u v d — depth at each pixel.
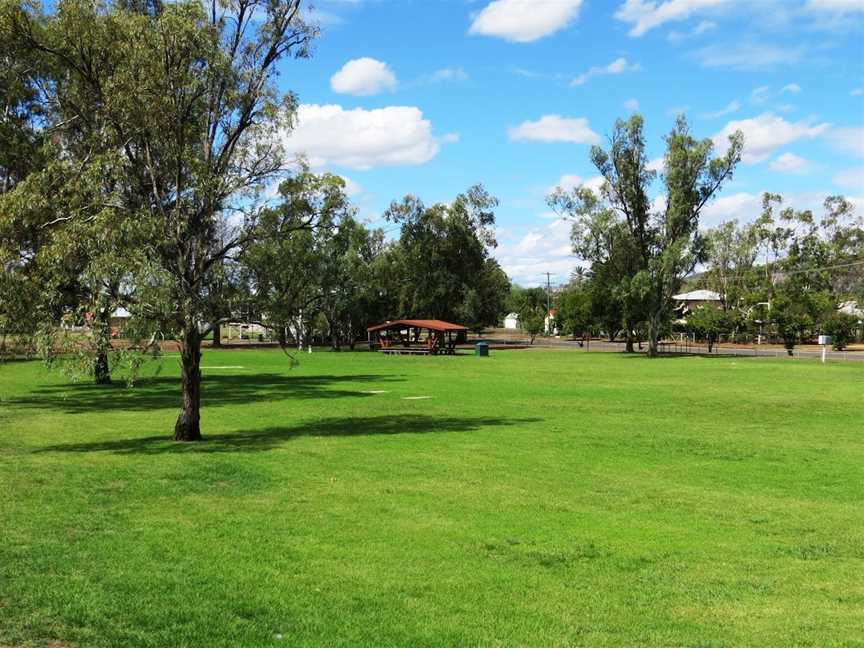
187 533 9.46
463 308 92.81
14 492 11.83
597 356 71.00
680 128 70.12
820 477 13.96
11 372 42.31
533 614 6.89
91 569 7.93
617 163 71.81
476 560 8.52
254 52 18.45
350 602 7.11
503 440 18.39
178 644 6.10
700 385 36.91
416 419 22.91
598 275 76.50
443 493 12.14
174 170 17.16
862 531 10.08
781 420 23.05
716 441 18.48
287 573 7.93
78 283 15.70
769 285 91.12
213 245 17.66
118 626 6.43
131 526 9.80
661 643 6.29
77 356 15.27
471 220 96.81
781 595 7.54
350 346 91.19
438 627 6.53
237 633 6.33
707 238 72.50
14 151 24.84
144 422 21.94
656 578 8.00
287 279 18.47
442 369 50.28
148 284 14.82
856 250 105.50
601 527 10.10
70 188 16.36
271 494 11.94
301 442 17.88
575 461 15.42
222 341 100.25
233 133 18.02
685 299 117.38
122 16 17.94
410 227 94.00
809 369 50.25
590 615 6.90
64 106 22.58
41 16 21.28
